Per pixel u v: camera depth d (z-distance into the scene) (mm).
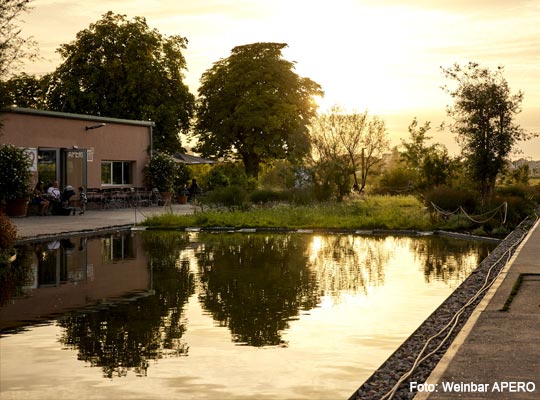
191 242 19062
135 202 35094
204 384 6117
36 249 17062
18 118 28875
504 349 6520
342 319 8789
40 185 28781
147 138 37906
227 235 21516
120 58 46094
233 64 52125
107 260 14891
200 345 7445
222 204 30016
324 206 29109
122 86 45625
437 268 13633
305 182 31938
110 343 7539
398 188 45250
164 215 25188
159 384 6117
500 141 27250
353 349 7301
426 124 36406
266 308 9492
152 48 46625
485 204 23797
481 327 7477
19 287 11328
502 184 30328
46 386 6062
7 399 5734
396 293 10719
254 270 13336
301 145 48062
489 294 9555
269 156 51438
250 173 51938
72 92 45062
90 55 45812
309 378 6289
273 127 49594
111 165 35594
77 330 8148
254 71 50844
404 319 8789
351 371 6500
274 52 52312
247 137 50812
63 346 7410
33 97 51125
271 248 17484
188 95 47312
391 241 19594
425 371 6309
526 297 9344
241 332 8055
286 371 6512
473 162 27375
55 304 9789
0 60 18109
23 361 6832
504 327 7465
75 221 25234
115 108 44938
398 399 5539
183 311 9266
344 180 31531
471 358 6211
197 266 13906
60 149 31406
